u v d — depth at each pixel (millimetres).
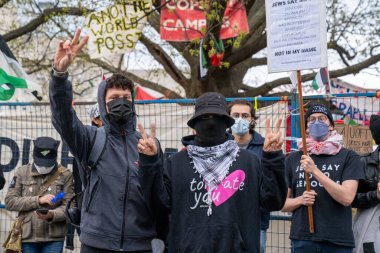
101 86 3666
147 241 3498
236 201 3248
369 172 4473
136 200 3480
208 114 3303
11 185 5406
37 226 5199
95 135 3576
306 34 4359
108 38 8586
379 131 4480
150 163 3182
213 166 3316
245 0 10094
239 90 15289
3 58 6336
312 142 4520
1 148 6781
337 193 4160
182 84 13633
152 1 9258
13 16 14055
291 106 5684
